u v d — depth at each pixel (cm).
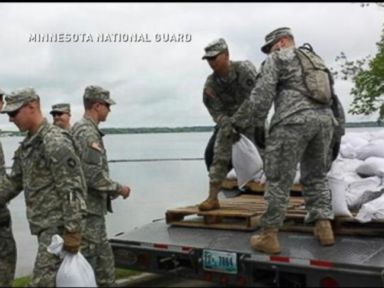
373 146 523
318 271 336
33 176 345
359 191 450
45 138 338
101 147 420
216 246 392
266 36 403
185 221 474
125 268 438
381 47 1212
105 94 432
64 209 335
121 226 796
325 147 382
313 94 372
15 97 343
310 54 383
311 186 390
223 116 487
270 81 370
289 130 369
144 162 2345
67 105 616
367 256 347
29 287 344
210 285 455
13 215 1018
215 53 459
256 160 483
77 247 338
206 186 1287
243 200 525
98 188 410
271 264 354
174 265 412
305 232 411
